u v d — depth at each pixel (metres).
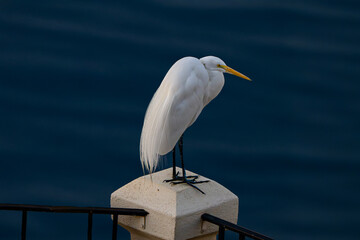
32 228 14.24
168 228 4.02
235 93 18.06
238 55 19.27
